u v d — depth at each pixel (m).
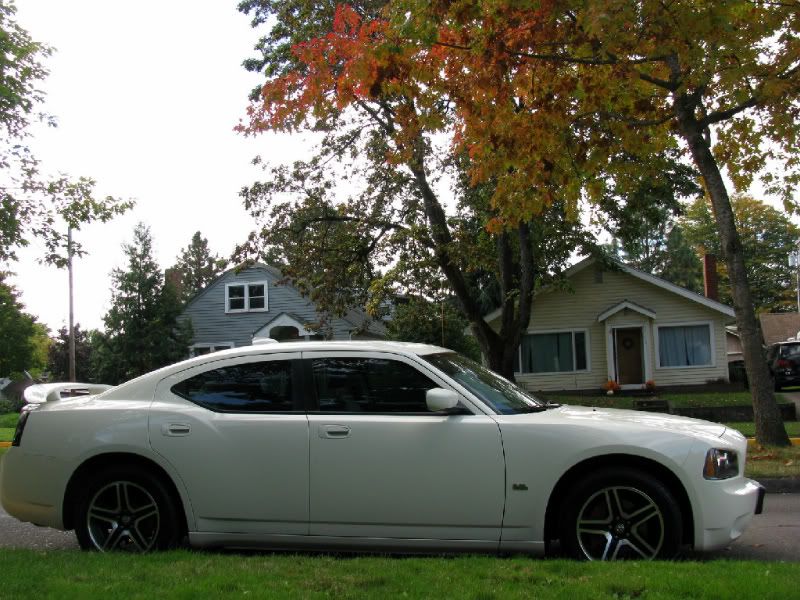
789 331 46.22
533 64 10.74
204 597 3.89
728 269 11.16
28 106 15.09
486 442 4.95
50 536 6.91
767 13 9.94
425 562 4.63
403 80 10.40
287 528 5.16
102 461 5.50
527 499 4.88
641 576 4.09
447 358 5.60
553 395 26.91
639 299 27.72
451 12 9.48
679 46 9.56
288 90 11.05
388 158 13.62
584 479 4.87
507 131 11.04
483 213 20.58
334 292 22.73
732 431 5.31
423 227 20.17
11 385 47.75
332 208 22.23
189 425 5.33
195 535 5.26
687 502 4.79
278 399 5.35
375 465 5.05
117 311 36.25
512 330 21.81
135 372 36.16
